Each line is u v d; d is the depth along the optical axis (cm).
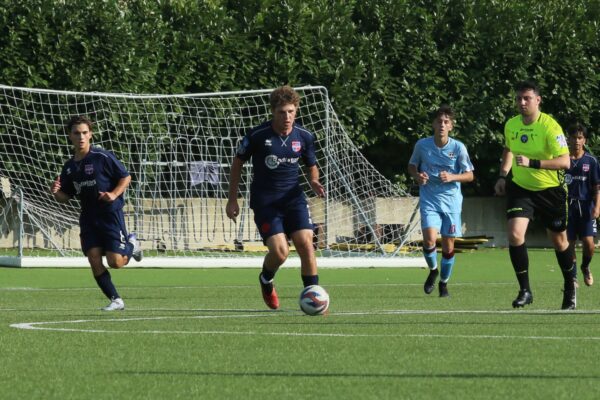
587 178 4750
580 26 8838
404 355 2361
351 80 8056
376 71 8188
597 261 7531
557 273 6328
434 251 4491
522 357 2327
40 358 2325
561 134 3688
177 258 6506
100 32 7456
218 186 7581
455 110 8431
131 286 5244
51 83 7381
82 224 3719
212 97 7656
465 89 8481
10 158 7125
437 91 8388
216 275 6134
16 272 6109
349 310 3659
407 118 8319
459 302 4091
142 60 7519
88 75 7406
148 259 6444
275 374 2102
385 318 3275
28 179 7212
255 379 2045
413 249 7956
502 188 3759
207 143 7594
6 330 2886
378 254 7106
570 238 4841
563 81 8750
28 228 7581
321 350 2447
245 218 7700
